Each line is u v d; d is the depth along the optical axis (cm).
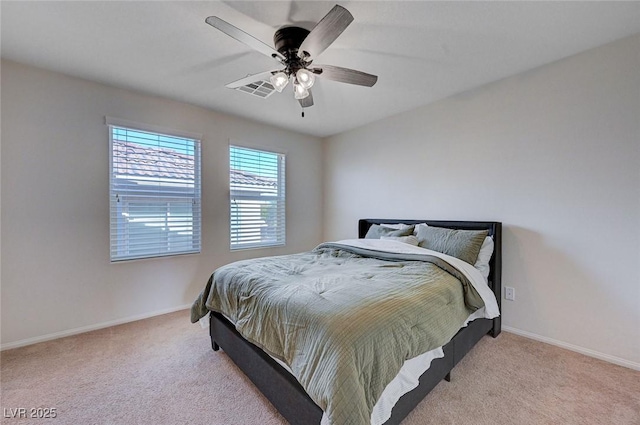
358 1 153
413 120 317
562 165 215
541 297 226
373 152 365
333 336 112
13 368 187
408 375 126
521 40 189
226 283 198
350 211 399
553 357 201
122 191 265
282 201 396
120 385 170
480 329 210
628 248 188
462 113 274
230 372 185
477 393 162
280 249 391
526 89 232
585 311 205
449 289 173
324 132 411
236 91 269
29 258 221
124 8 158
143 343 224
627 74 187
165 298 290
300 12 162
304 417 122
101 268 252
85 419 143
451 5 156
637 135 184
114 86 256
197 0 153
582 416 144
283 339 135
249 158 359
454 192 281
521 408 150
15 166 214
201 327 243
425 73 235
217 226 327
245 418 144
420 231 273
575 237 209
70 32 179
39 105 223
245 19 168
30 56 207
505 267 245
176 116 292
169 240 294
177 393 163
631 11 160
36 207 223
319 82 251
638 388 166
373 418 108
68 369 187
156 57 210
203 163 313
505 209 246
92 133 246
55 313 231
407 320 130
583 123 205
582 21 170
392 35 183
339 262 232
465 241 232
